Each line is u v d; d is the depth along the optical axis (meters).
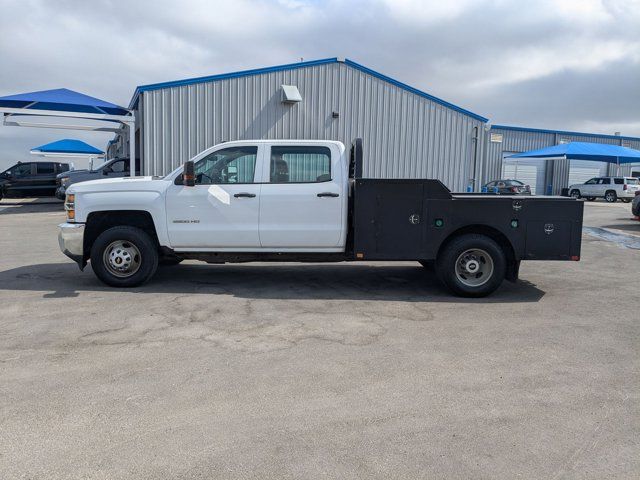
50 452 3.25
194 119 18.33
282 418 3.72
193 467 3.12
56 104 18.23
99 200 7.42
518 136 39.81
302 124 19.50
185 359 4.81
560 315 6.51
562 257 7.27
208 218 7.38
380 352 5.07
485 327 5.95
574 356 5.05
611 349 5.27
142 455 3.23
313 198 7.31
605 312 6.67
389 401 4.01
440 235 7.23
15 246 11.59
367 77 20.09
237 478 3.02
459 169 21.47
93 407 3.85
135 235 7.42
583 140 42.06
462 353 5.08
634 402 4.07
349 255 7.56
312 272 9.09
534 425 3.68
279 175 7.43
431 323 6.07
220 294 7.30
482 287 7.26
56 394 4.06
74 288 7.54
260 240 7.39
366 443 3.40
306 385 4.28
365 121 20.20
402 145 20.69
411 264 10.02
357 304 6.90
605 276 9.08
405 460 3.22
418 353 5.06
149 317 6.11
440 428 3.61
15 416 3.71
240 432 3.52
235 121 18.77
